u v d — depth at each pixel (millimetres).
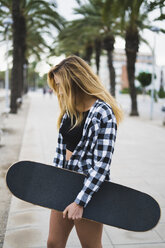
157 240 2615
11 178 1391
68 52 33812
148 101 34938
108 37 20500
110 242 2568
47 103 26016
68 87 1428
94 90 1427
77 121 1423
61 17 18891
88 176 1315
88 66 1492
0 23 20203
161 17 3855
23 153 6188
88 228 1453
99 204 1360
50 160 5637
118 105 1546
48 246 1578
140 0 4215
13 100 14766
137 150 6750
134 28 14930
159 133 9492
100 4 12664
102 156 1309
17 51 14656
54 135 8617
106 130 1329
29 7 17359
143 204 1355
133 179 4488
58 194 1385
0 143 7438
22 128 10047
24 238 2604
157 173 4848
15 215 3107
